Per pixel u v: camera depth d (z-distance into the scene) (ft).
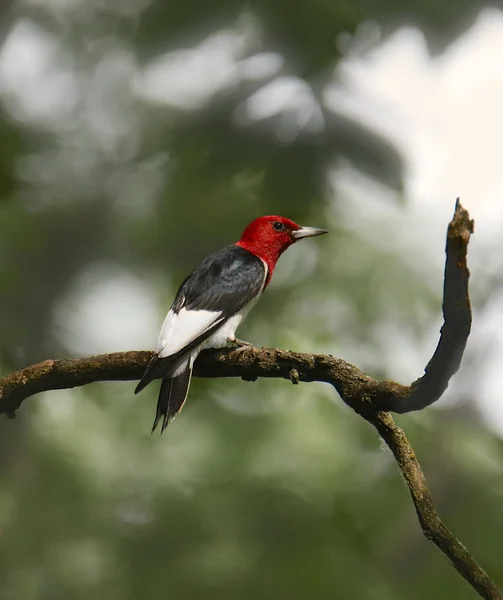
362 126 36.24
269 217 34.30
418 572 37.68
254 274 31.60
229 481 39.93
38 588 39.14
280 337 42.88
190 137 37.78
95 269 44.29
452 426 41.93
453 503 38.96
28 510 40.78
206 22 31.53
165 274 43.01
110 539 39.63
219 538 38.01
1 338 43.37
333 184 36.52
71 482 41.19
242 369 22.82
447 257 17.11
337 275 43.14
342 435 41.70
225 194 38.45
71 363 23.49
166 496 39.91
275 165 36.58
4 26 44.21
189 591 35.68
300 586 35.40
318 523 37.99
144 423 42.91
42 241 44.39
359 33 31.83
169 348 26.68
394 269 43.01
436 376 19.11
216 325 30.27
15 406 23.62
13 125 44.04
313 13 31.68
